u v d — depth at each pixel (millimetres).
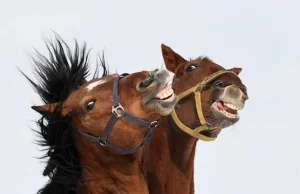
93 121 8180
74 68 9625
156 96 7641
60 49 9703
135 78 7922
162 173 10312
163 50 11461
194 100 10016
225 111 9469
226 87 9320
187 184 10500
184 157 10438
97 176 8531
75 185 8539
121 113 7910
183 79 10484
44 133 8562
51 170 8578
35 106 8648
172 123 10383
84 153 8570
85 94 8398
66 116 8406
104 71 10602
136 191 8562
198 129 10094
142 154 9820
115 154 8398
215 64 10500
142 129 7980
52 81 9359
